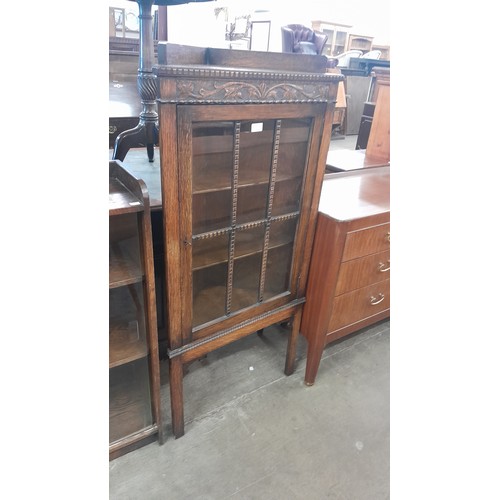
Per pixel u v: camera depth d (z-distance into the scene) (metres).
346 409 1.33
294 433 1.23
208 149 0.86
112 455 1.10
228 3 5.07
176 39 3.88
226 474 1.09
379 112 1.93
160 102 0.73
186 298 0.98
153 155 1.39
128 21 2.97
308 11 5.54
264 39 5.47
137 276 0.89
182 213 0.87
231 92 0.81
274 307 1.24
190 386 1.38
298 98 0.92
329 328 1.34
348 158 1.94
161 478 1.07
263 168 0.98
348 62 4.25
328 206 1.23
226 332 1.12
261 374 1.46
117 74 2.06
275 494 1.05
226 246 1.01
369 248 1.25
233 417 1.27
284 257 1.20
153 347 0.99
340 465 1.14
